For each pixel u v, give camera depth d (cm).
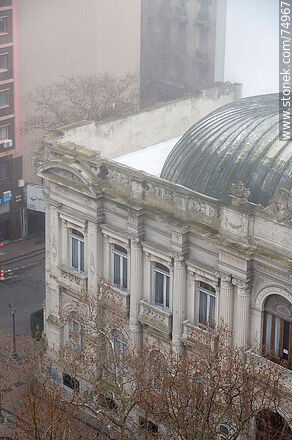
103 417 6544
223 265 6262
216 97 8594
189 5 12744
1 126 10656
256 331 6319
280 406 6203
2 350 8512
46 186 7431
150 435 6172
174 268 6669
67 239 7506
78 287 7481
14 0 10350
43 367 7225
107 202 7038
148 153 8000
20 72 10650
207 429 5791
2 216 10919
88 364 7125
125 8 11762
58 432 6200
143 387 6397
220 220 6334
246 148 6706
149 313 6994
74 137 7544
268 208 5994
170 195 6600
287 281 6022
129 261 7038
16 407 7688
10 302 9669
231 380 6122
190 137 7169
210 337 6222
